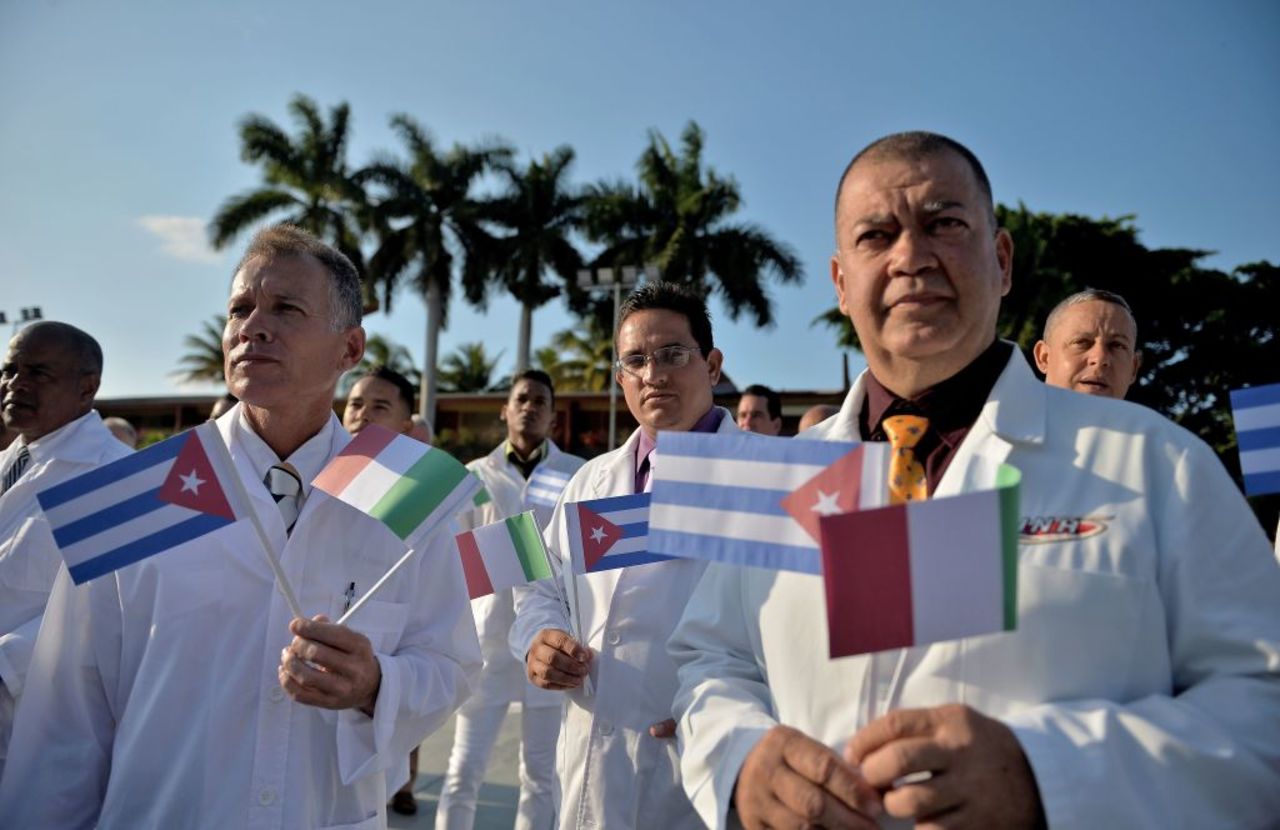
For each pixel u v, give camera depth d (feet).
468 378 175.11
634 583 9.20
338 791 6.90
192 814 6.53
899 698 4.86
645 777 8.66
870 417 5.97
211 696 6.73
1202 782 4.13
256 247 7.59
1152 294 115.96
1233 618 4.48
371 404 15.80
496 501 18.01
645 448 10.37
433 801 17.07
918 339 5.16
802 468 5.03
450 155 118.01
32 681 6.91
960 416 5.51
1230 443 106.83
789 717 5.32
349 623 7.08
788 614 5.42
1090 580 4.57
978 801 4.02
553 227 116.26
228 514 6.43
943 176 5.20
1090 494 4.85
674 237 110.93
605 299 117.70
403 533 6.81
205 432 6.52
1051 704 4.43
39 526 10.14
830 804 4.26
